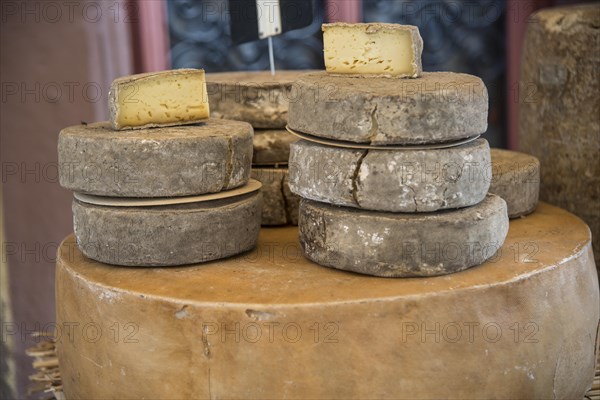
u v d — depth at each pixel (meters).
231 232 1.99
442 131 1.80
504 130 3.33
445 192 1.81
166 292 1.79
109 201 1.94
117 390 1.87
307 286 1.80
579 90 2.53
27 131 3.14
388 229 1.81
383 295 1.72
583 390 2.02
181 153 1.90
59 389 2.33
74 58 3.00
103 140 1.90
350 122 1.80
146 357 1.80
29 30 3.03
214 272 1.92
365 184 1.81
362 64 2.00
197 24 3.03
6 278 3.25
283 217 2.33
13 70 3.09
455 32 3.21
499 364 1.78
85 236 1.99
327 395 1.71
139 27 2.96
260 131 2.34
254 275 1.89
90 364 1.92
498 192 2.25
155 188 1.90
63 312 2.03
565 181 2.62
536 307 1.83
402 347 1.71
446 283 1.79
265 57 3.11
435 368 1.73
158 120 2.02
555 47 2.56
